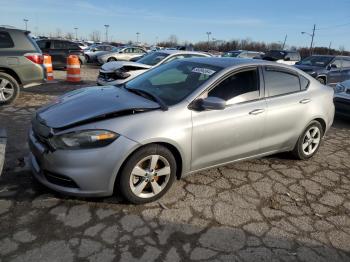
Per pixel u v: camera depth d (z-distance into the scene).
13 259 2.58
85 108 3.45
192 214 3.37
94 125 3.15
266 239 3.09
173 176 3.58
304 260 2.87
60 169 3.12
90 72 16.45
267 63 4.44
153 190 3.47
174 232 3.06
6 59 7.14
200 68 4.17
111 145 3.12
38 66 7.56
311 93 4.80
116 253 2.73
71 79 11.27
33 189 3.57
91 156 3.08
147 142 3.23
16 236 2.84
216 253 2.84
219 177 4.22
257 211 3.54
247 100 4.06
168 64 4.71
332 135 6.64
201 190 3.86
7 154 4.43
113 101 3.60
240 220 3.34
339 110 7.77
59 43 17.77
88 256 2.68
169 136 3.36
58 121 3.26
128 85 4.38
